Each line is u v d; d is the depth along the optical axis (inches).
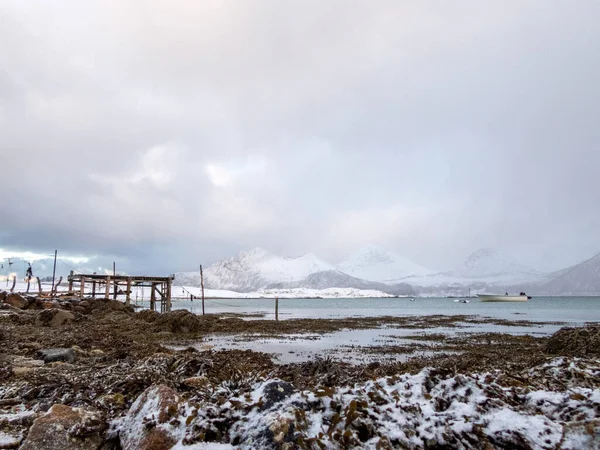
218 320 1514.5
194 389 273.0
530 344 860.0
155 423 178.9
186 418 180.1
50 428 179.2
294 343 914.1
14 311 1103.0
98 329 960.3
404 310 3189.0
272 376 350.3
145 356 537.6
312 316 2220.7
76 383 314.0
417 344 894.4
